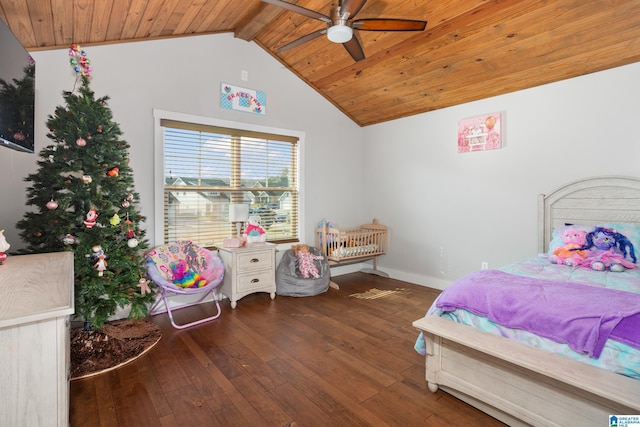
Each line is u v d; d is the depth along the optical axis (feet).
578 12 7.77
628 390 4.15
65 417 3.76
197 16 9.93
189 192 11.53
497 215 11.74
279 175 13.91
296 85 14.14
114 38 9.62
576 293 5.78
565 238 9.07
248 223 12.36
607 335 4.73
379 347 8.26
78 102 7.79
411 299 12.17
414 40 10.16
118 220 8.05
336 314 10.61
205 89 11.62
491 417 5.63
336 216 15.75
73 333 8.40
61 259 5.97
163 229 10.82
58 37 8.39
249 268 11.49
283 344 8.41
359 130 16.57
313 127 14.76
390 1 8.93
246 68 12.63
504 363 5.34
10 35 5.76
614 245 8.28
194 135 11.58
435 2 8.72
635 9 7.34
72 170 7.75
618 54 8.70
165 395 6.24
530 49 9.23
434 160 13.62
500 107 11.59
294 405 5.95
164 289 9.46
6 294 3.87
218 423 5.47
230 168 12.50
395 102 13.80
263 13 10.54
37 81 8.73
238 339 8.71
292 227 14.39
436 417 5.63
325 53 12.15
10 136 5.78
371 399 6.14
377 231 15.20
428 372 6.35
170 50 10.86
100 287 7.66
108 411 5.75
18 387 3.47
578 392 4.58
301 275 12.73
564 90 10.12
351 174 16.33
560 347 5.16
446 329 6.07
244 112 12.59
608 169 9.34
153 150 10.58
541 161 10.64
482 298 6.21
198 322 9.77
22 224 7.28
